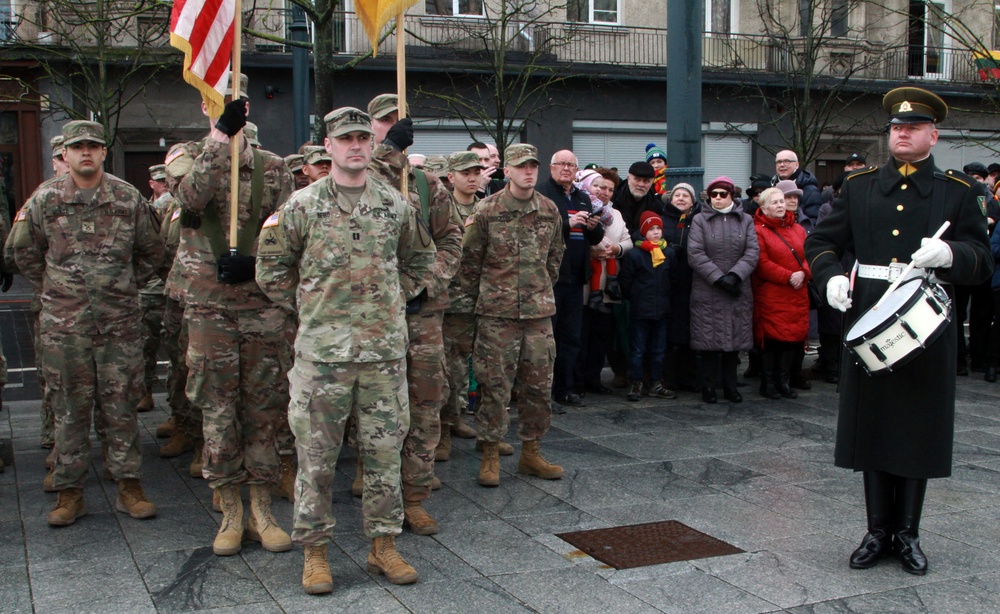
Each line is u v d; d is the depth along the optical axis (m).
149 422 7.88
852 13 22.75
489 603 4.27
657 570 4.64
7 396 9.50
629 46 22.20
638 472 6.40
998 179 11.98
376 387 4.46
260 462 5.04
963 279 4.61
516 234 6.07
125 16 11.24
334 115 4.37
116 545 5.03
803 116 16.36
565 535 5.16
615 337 9.18
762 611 4.18
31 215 5.41
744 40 22.66
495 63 15.16
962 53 22.19
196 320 4.92
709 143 22.78
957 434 7.53
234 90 4.87
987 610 4.21
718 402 8.70
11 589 4.42
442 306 5.37
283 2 19.27
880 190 4.89
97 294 5.36
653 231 8.59
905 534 4.72
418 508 5.26
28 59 16.83
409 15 20.19
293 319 5.52
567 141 21.73
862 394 4.79
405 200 4.70
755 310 8.84
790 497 5.84
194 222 4.89
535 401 6.23
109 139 11.86
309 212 4.38
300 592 4.41
